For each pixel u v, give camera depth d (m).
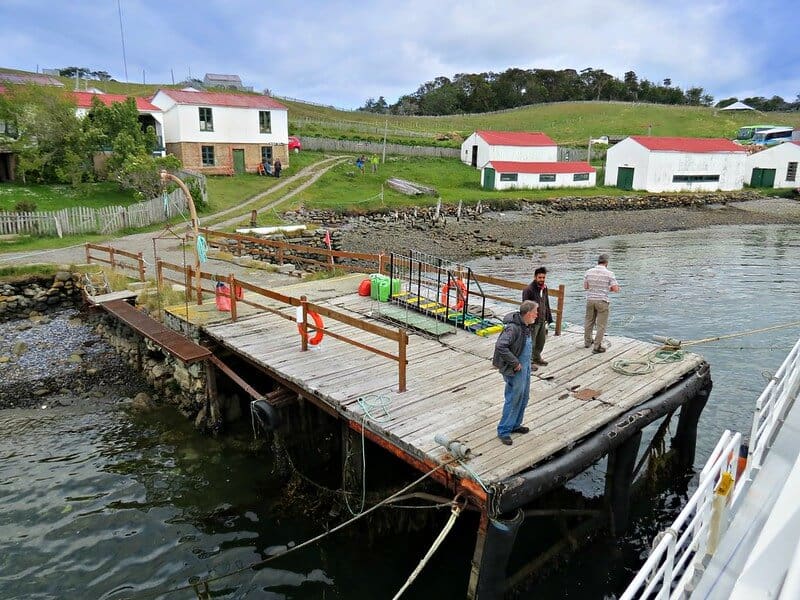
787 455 6.93
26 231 27.00
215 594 8.20
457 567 8.72
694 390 10.09
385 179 54.16
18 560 8.83
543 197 53.78
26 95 36.47
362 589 8.29
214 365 12.62
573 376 10.16
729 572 5.29
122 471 11.27
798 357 8.25
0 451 11.85
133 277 20.25
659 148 58.91
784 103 160.50
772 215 52.69
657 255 35.22
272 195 43.09
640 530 9.70
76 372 15.40
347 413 8.95
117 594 8.20
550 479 7.32
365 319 13.55
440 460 7.37
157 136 45.69
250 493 10.62
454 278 14.09
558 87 144.00
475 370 10.52
